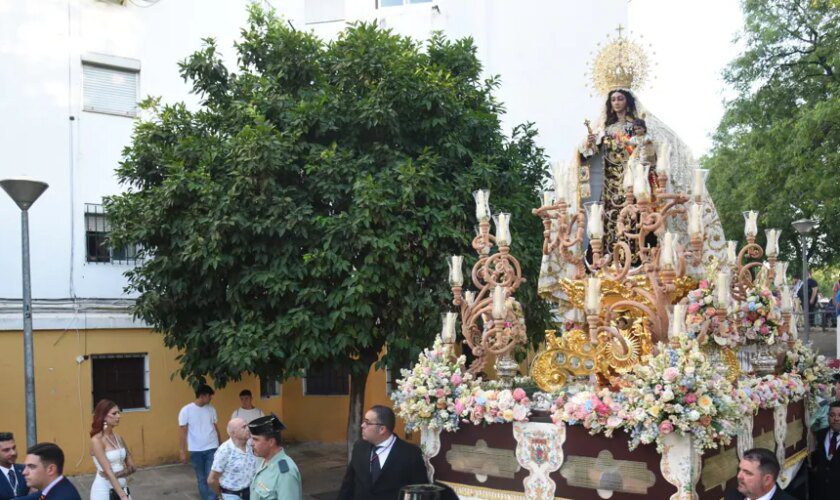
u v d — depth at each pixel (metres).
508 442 5.09
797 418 6.65
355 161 9.11
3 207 11.41
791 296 7.29
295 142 9.15
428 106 9.20
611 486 4.59
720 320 5.65
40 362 11.37
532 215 10.13
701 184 5.53
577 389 5.48
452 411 5.32
